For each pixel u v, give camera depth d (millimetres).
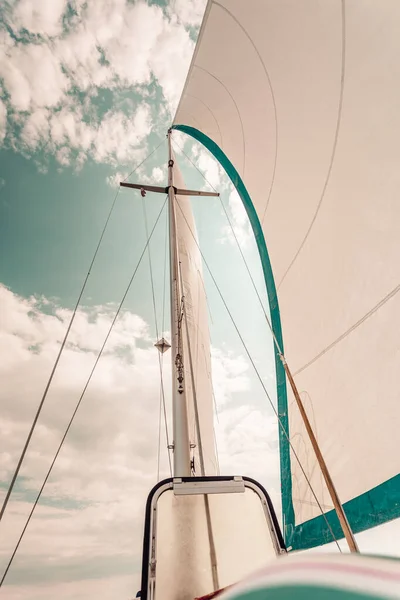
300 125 6152
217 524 3162
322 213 5469
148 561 2846
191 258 14367
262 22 6461
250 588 521
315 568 458
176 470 5715
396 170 3936
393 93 3967
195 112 12539
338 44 4836
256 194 8750
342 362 4695
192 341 11852
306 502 5035
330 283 5148
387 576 367
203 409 11578
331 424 4738
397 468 3566
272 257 7512
